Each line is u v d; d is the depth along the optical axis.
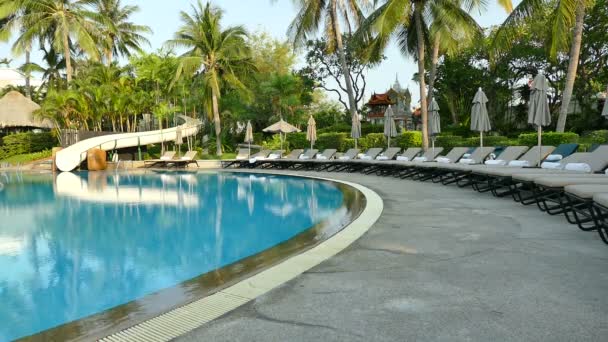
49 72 35.78
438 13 17.73
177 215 7.48
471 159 11.16
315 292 2.74
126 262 4.49
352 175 14.62
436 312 2.34
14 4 28.20
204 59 28.61
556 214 5.64
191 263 4.41
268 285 2.92
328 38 24.62
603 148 6.86
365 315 2.33
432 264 3.33
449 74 34.75
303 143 26.42
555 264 3.25
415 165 11.67
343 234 4.55
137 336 2.25
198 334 2.19
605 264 3.23
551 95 34.50
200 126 32.19
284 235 5.77
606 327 2.10
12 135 29.27
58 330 2.44
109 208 8.38
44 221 7.02
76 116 28.06
